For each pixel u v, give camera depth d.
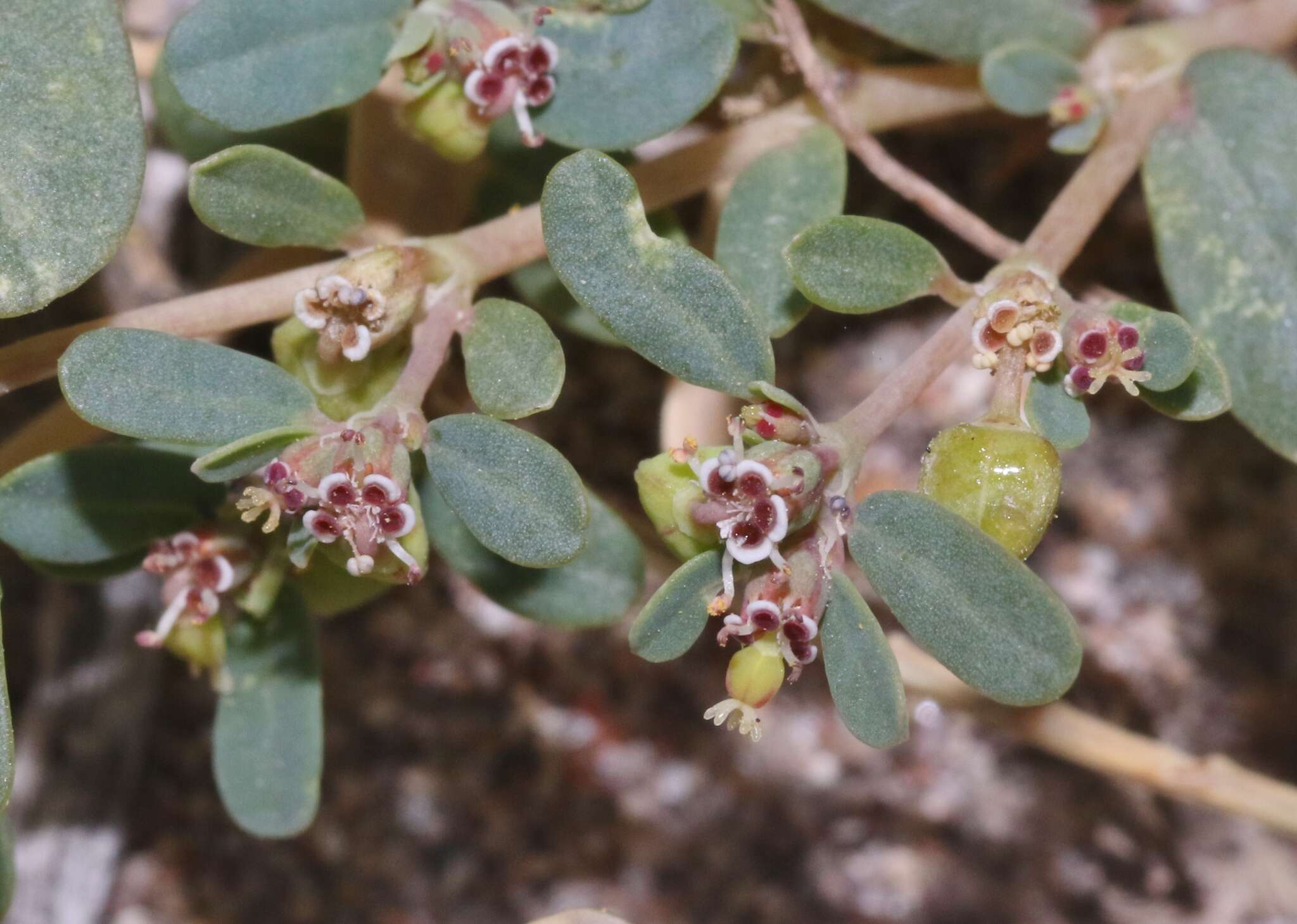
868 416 0.05
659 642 0.05
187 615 0.06
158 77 0.06
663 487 0.05
